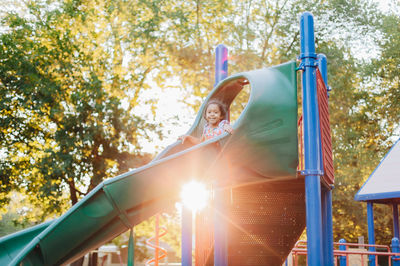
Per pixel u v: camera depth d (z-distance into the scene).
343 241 7.71
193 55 16.67
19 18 15.09
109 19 16.77
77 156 14.02
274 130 3.90
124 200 3.50
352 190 17.41
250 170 4.02
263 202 4.71
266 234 4.84
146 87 17.23
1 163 14.66
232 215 4.70
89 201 3.48
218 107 5.00
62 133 13.98
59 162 13.69
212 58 17.09
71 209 3.43
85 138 13.60
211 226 5.05
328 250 4.68
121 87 16.28
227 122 4.92
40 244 3.36
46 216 16.00
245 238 4.82
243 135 3.85
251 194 4.68
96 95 14.19
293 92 4.03
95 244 3.57
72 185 15.11
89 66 15.57
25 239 3.70
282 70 4.17
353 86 18.17
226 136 3.79
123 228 3.61
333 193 16.55
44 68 14.39
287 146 3.89
